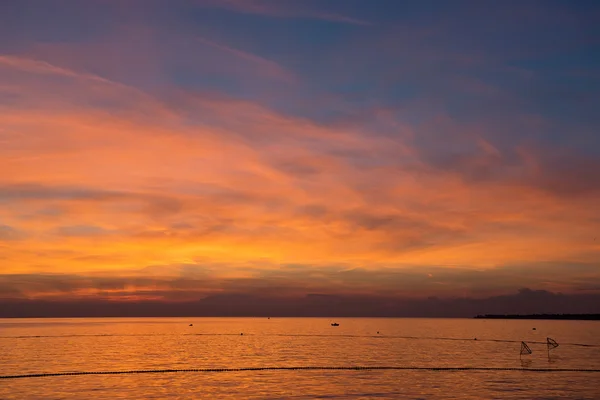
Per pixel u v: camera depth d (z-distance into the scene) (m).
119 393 66.94
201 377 82.94
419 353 133.00
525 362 108.25
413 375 86.12
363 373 89.00
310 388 71.50
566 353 133.00
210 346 160.25
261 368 96.31
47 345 160.88
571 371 91.88
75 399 62.94
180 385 73.94
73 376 83.69
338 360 112.75
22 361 108.19
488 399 63.62
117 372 89.44
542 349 148.38
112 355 124.12
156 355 124.75
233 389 70.38
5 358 115.12
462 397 65.00
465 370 93.56
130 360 111.12
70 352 133.12
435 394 67.00
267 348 152.00
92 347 152.50
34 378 81.19
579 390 70.25
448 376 84.88
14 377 82.38
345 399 63.41
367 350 144.12
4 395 65.56
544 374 87.50
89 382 76.69
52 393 66.94
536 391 69.38
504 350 143.88
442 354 129.62
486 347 156.62
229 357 119.94
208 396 65.12
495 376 84.88
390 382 77.44
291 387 72.38
